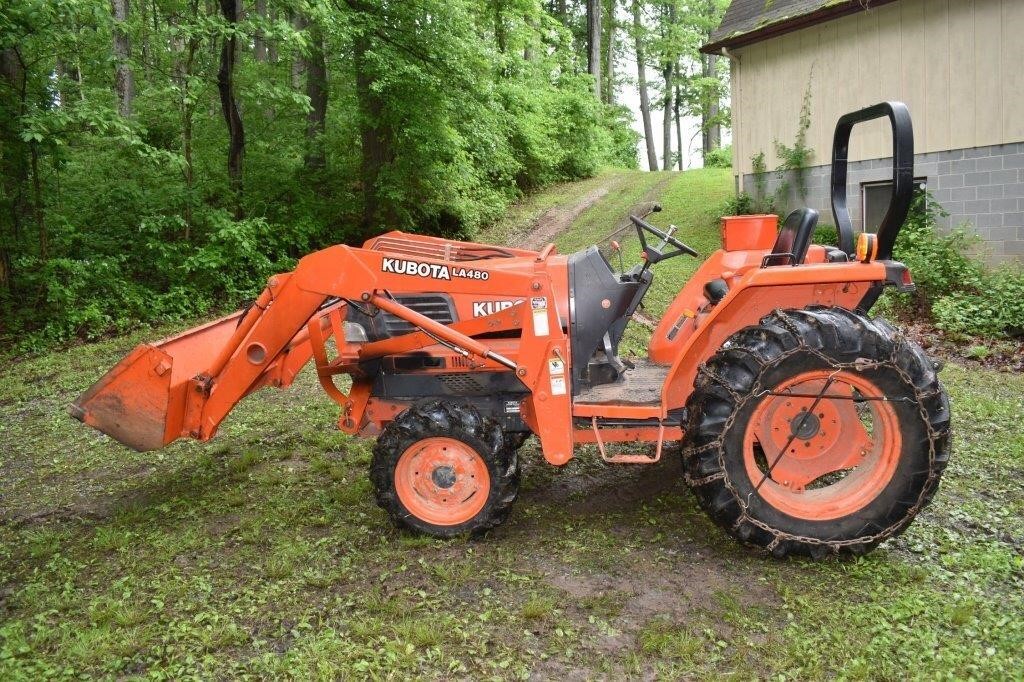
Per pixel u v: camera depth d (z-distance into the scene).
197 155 11.02
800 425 3.31
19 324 8.55
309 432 5.14
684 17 33.06
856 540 3.17
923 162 9.98
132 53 10.56
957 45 9.47
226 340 4.27
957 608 2.75
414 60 12.09
